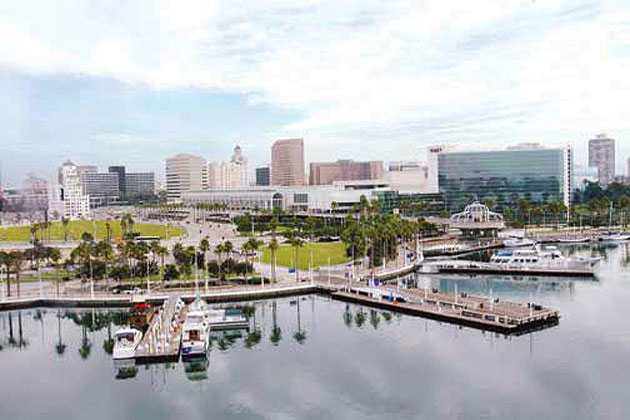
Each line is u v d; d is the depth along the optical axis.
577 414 84.19
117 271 178.25
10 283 187.88
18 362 117.06
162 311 143.75
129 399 96.50
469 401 89.56
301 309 155.38
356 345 120.25
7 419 89.62
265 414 88.25
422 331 129.25
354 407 89.25
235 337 130.12
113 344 129.12
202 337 118.31
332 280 182.00
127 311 158.50
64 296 164.62
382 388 96.00
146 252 182.25
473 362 106.75
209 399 95.06
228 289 169.12
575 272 190.75
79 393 99.69
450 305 146.38
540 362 105.38
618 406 86.31
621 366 102.25
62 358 119.38
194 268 189.12
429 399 90.88
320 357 113.38
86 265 180.75
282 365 109.56
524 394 91.56
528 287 175.25
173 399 95.56
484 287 177.75
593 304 148.12
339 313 149.88
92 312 158.25
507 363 105.50
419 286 181.62
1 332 139.75
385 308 152.12
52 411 92.19
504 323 126.62
